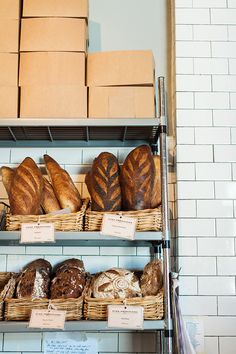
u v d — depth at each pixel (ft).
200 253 7.20
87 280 6.68
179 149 7.50
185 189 7.39
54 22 6.90
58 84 6.75
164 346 6.88
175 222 7.48
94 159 7.29
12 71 6.74
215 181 7.41
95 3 8.41
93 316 6.06
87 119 6.64
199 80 7.70
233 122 7.59
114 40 8.32
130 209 6.40
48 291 6.36
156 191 6.81
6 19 6.87
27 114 6.64
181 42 7.80
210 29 7.85
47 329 5.97
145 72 6.80
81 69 6.80
